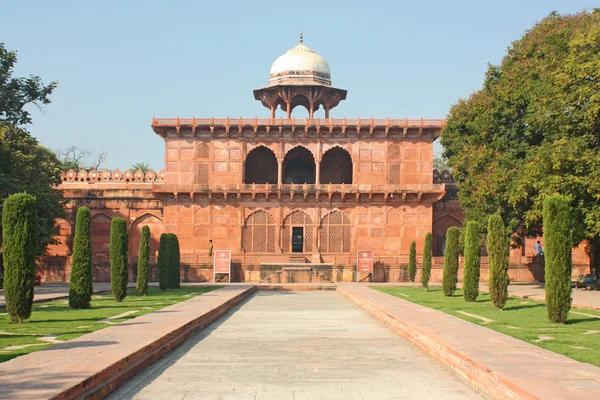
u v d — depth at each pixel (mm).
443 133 30906
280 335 12547
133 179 37188
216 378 8211
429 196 34531
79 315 14438
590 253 27141
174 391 7453
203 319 13977
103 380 7312
